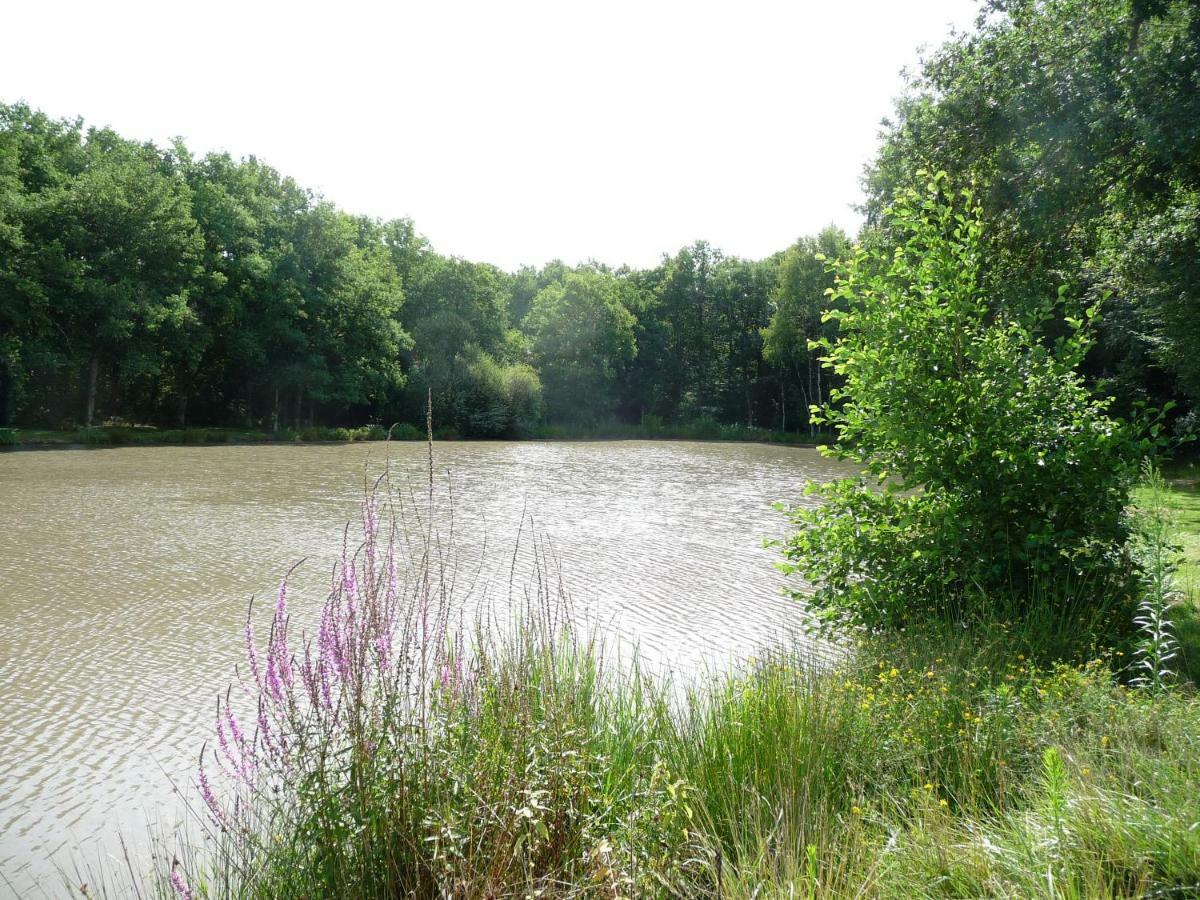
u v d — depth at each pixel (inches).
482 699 152.3
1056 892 107.7
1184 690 228.5
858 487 343.6
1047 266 615.2
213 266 2082.9
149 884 189.9
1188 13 505.0
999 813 145.4
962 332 331.3
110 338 1801.2
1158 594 247.3
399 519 790.5
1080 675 221.6
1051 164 563.2
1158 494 314.7
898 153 707.4
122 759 274.1
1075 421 316.2
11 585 513.3
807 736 182.7
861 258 348.2
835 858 131.2
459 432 2662.4
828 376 3041.3
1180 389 1022.4
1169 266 730.8
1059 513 311.7
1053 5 582.2
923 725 197.6
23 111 1919.3
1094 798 130.3
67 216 1718.8
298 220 2292.1
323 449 1847.9
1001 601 299.0
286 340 2201.0
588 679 202.4
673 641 412.2
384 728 129.8
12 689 339.0
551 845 126.6
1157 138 483.5
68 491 969.5
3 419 1804.9
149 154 2121.1
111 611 457.7
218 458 1502.2
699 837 138.3
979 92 583.5
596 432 3063.5
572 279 3110.2
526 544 682.8
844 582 333.4
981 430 317.7
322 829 123.8
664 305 3427.7
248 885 131.4
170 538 675.4
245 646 395.9
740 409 3297.2
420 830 122.9
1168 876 112.9
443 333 2696.9
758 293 3289.9
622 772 162.2
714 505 984.9
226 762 265.3
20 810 239.9
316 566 575.2
